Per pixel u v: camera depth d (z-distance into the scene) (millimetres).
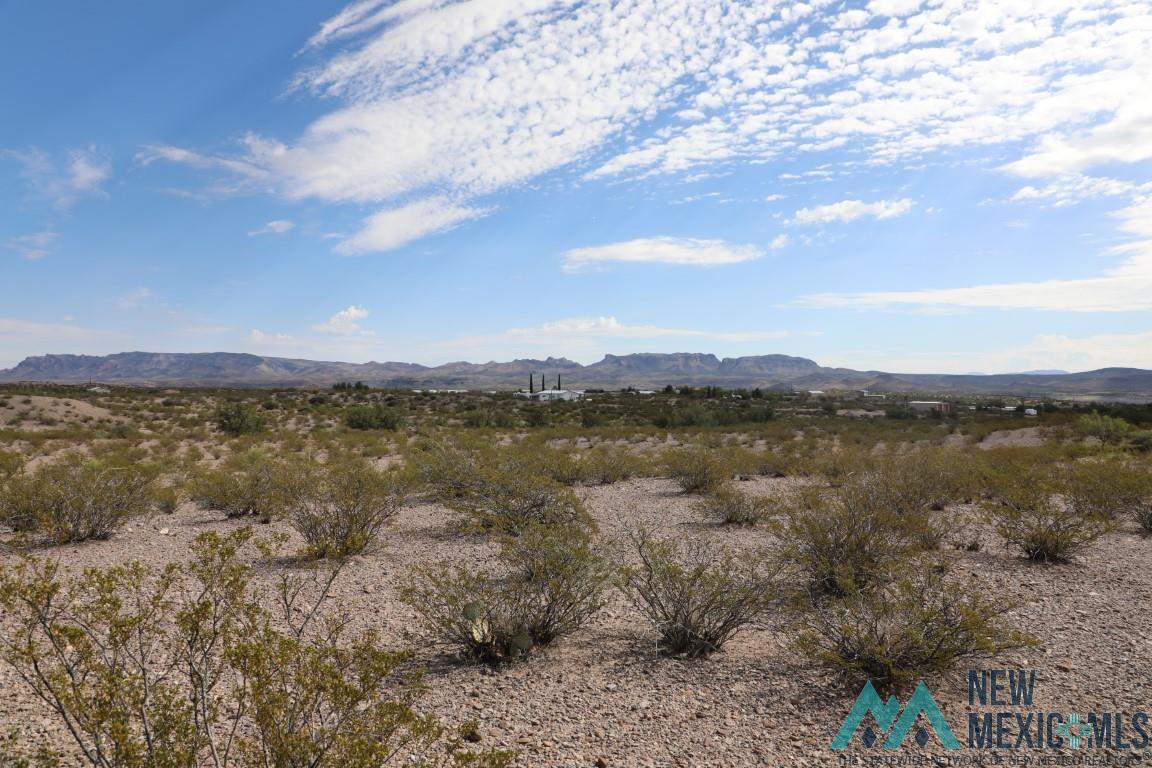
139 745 3100
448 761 4387
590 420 53938
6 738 4547
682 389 118688
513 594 7160
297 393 88188
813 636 6098
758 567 9281
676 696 5656
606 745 4805
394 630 7242
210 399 72375
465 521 12742
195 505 16031
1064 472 15547
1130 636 6879
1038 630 7117
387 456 28297
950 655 5727
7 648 4285
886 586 7848
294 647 3900
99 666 3471
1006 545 10875
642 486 19156
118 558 10344
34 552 10766
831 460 21062
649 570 7266
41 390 66312
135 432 37875
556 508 12336
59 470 13188
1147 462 20797
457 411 67125
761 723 5156
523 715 5293
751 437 38469
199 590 8164
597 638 7148
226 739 4391
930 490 14719
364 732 3676
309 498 12242
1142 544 11742
